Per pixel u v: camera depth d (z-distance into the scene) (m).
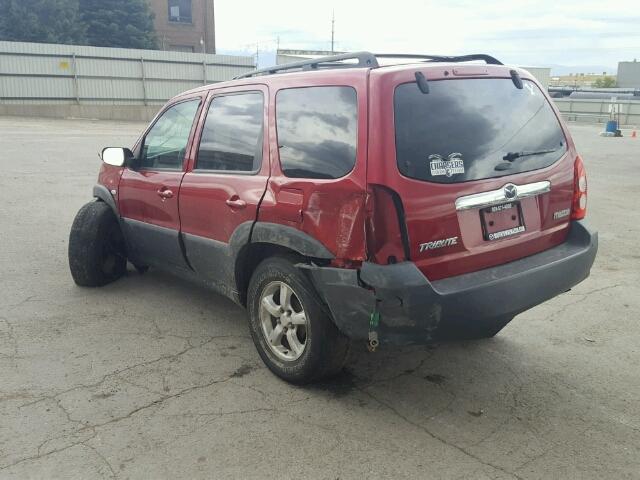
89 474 2.70
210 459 2.82
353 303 2.97
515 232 3.31
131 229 4.95
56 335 4.22
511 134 3.34
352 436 3.03
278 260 3.41
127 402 3.32
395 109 2.90
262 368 3.76
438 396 3.46
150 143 4.74
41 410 3.22
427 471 2.76
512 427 3.14
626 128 34.31
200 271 4.24
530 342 4.24
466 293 2.93
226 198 3.73
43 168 12.34
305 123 3.29
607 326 4.54
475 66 3.31
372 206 2.84
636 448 2.96
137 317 4.59
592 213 8.96
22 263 5.93
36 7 33.69
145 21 37.72
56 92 28.88
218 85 4.15
